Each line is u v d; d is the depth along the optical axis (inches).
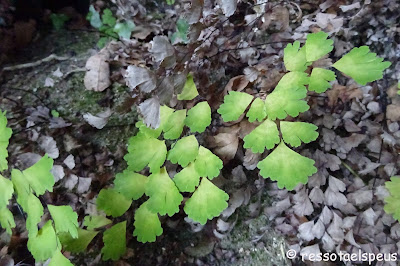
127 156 4.5
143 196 5.4
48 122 5.9
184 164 4.3
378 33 6.1
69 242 4.3
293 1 6.6
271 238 5.0
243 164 5.2
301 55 4.1
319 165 5.2
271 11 6.2
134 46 6.9
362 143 5.4
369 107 5.5
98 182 5.5
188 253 5.0
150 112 4.0
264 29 6.3
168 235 5.2
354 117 5.5
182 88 4.4
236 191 5.2
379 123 5.4
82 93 6.3
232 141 5.1
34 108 6.1
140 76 3.9
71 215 3.8
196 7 4.1
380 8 6.2
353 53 4.0
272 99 4.0
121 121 6.0
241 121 5.2
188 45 4.4
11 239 4.9
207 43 5.7
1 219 4.1
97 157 5.7
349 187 5.1
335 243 4.7
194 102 5.2
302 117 5.4
